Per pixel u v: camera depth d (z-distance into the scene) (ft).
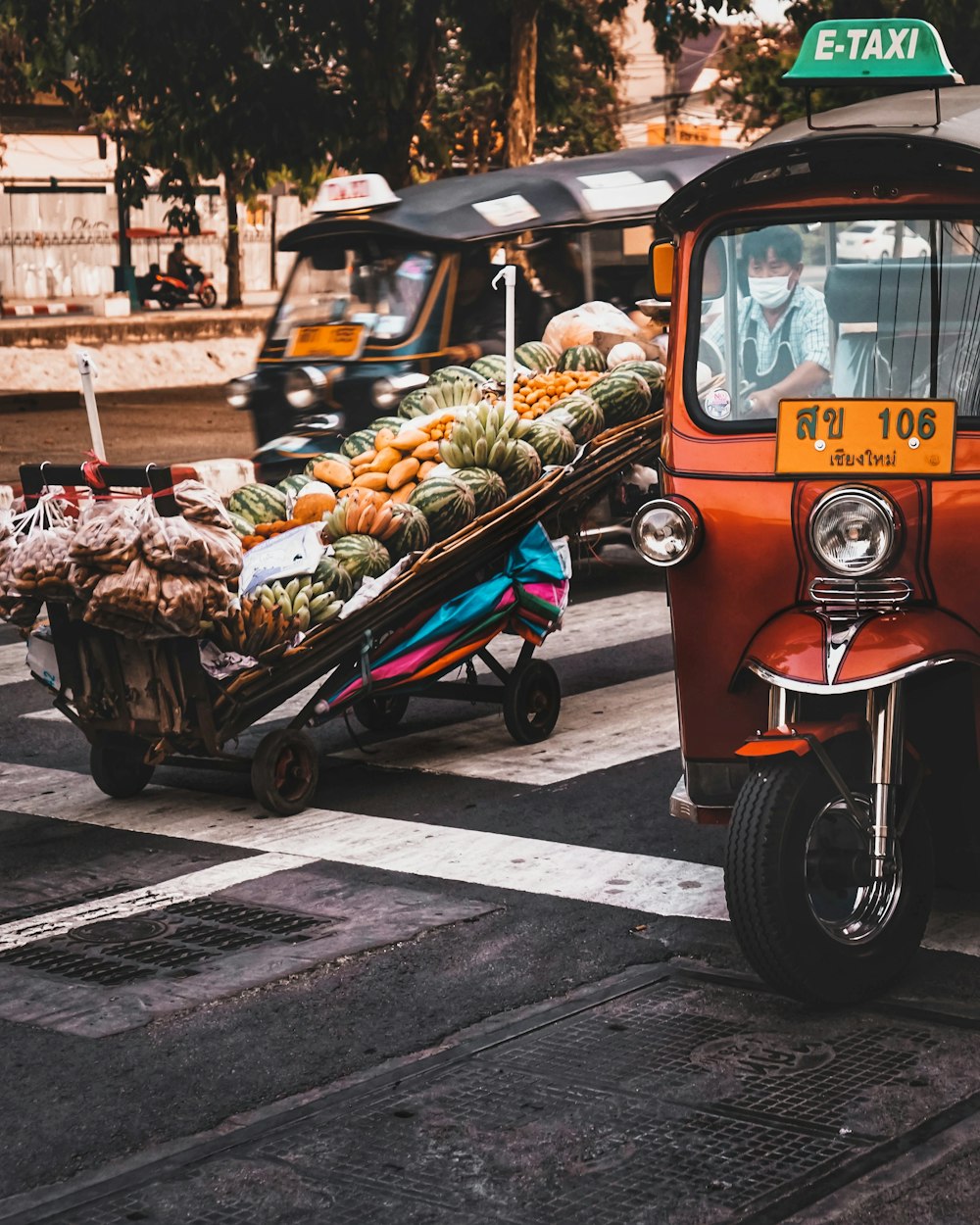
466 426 27.27
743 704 17.92
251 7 65.72
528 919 20.22
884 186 17.57
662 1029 17.02
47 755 28.81
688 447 17.94
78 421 79.15
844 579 16.90
